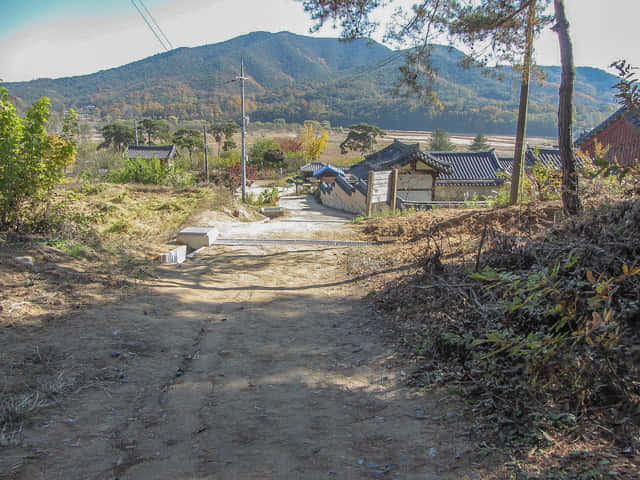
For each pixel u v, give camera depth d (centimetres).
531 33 899
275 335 470
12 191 695
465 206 1509
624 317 296
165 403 310
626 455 222
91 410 288
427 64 955
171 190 1716
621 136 1889
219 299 601
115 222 1060
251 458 247
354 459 247
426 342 406
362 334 470
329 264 832
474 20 868
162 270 720
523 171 1198
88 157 4484
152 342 414
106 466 232
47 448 240
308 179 5366
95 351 373
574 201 673
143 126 9256
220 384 347
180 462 241
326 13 898
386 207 1605
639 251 363
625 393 258
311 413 304
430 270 583
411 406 308
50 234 742
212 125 9388
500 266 480
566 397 274
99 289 545
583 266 370
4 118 672
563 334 288
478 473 226
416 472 232
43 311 443
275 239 1061
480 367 333
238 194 3344
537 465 225
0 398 280
